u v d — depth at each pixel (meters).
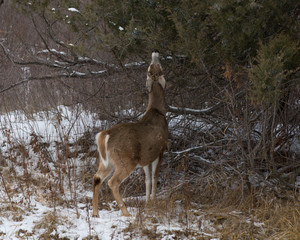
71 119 27.41
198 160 22.30
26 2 22.25
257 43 19.55
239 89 22.52
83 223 16.31
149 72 19.70
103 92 25.00
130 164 17.75
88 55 22.80
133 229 15.74
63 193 19.62
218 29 19.67
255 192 19.59
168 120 25.73
